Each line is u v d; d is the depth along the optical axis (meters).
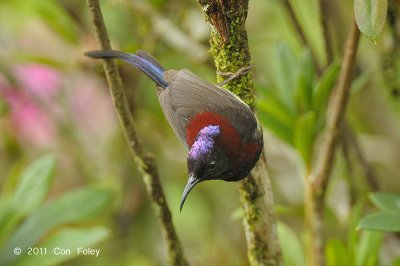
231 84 7.75
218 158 7.90
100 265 12.73
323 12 9.27
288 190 12.71
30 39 12.70
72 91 12.63
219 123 7.89
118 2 11.44
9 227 8.49
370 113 12.70
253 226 7.38
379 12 6.50
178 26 11.62
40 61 11.07
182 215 13.67
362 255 8.30
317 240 8.10
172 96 8.27
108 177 12.67
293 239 8.66
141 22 11.51
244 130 7.75
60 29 11.63
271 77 13.31
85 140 12.79
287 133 8.71
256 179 7.37
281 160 12.54
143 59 8.64
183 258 7.71
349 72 7.58
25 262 8.24
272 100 8.83
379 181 11.55
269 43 13.47
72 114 12.71
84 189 8.80
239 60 7.45
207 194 13.67
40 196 8.66
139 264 12.84
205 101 8.08
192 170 8.09
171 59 12.16
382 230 7.15
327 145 7.88
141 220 12.81
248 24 13.68
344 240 9.94
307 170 8.27
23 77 12.46
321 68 10.56
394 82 10.54
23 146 12.85
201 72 12.19
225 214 13.45
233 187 13.52
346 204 10.09
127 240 12.73
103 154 12.80
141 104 12.36
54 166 8.80
